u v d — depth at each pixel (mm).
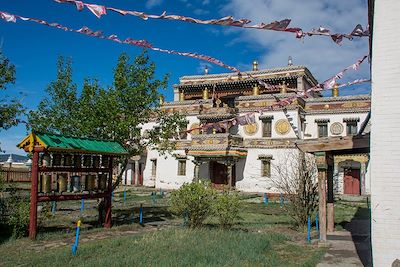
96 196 14375
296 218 17172
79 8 5363
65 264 8836
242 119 10797
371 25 8750
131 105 16266
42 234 12664
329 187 14891
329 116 34344
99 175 14555
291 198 15867
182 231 13117
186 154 36125
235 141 34500
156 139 17469
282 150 33500
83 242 11867
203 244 10953
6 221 13203
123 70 16469
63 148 12422
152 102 16609
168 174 38656
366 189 32312
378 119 7789
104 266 8438
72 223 15953
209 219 16969
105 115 15539
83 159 14008
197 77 41594
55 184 12883
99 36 6328
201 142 35219
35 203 12164
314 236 13695
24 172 36375
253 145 34875
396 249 7410
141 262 8789
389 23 7852
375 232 7609
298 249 11203
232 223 15242
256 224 16594
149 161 40688
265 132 34688
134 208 22375
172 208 14961
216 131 36844
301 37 6344
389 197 7559
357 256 10344
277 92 37312
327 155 13445
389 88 7750
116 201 26656
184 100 42281
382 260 7484
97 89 16203
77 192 13664
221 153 33812
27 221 12875
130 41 6586
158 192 34781
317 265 9336
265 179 33938
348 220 18312
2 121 15516
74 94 16922
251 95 38094
